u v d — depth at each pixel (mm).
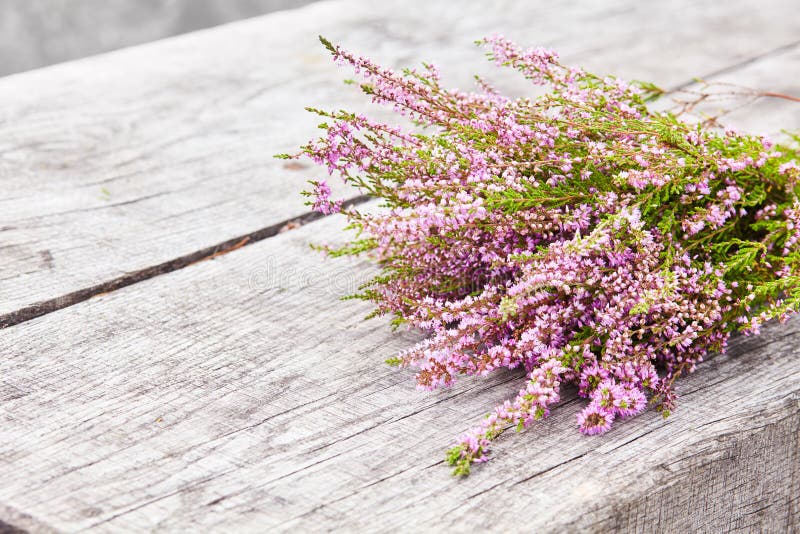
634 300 966
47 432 948
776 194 1070
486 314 985
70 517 901
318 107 1383
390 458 938
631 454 945
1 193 1185
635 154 994
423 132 1279
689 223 995
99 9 2623
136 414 962
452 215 953
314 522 904
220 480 923
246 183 1216
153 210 1168
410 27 1763
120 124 1321
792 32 1684
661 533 943
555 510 911
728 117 1304
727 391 990
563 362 964
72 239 1123
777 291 1047
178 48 1689
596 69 1486
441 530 901
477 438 936
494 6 1894
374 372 999
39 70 1567
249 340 1024
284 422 960
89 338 1022
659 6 1873
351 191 1204
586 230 1009
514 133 1001
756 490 977
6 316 1034
